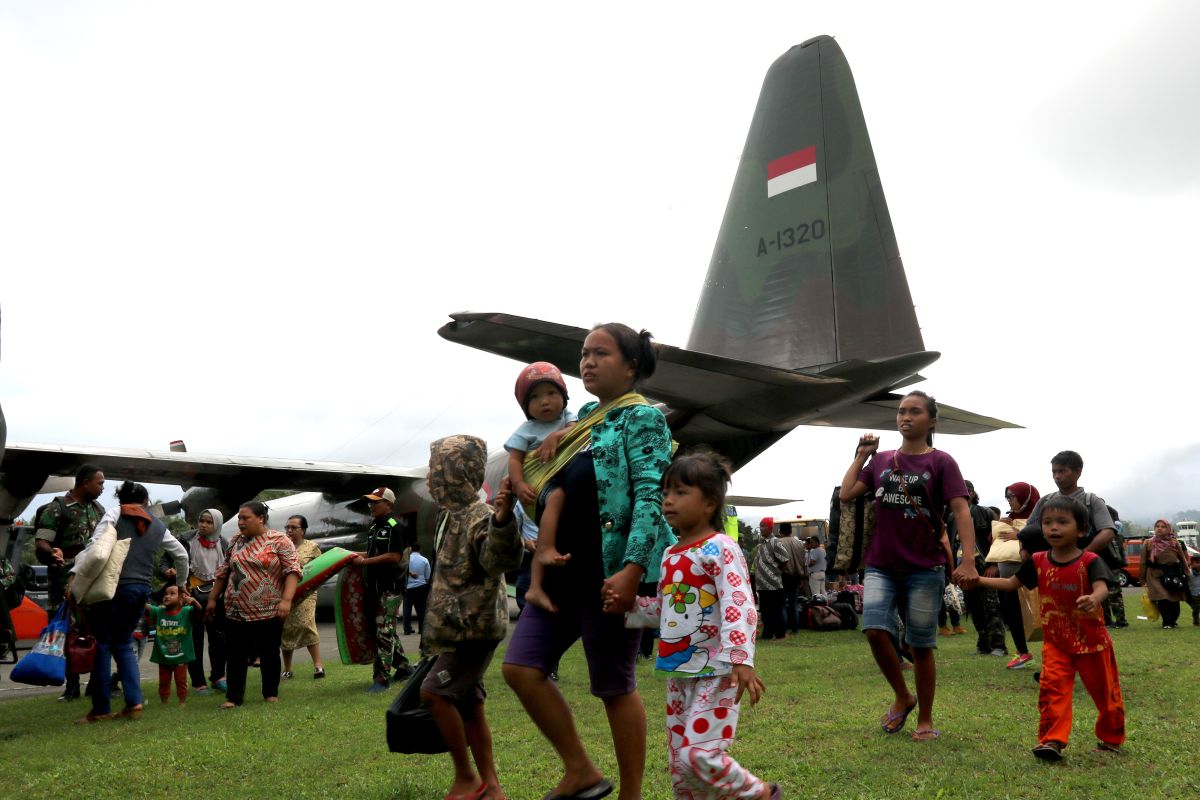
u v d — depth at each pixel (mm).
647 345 3068
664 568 2719
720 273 11172
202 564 7832
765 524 10352
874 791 3400
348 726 5254
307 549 8250
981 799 3238
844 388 9484
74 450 13953
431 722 3373
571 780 3053
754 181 11008
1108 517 5238
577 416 3135
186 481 16641
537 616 3035
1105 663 3824
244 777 4082
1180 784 3328
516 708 5645
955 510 4156
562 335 7125
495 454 14758
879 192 9922
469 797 3404
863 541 4480
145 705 6477
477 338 7270
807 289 10250
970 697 5441
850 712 5008
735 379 8984
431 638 3324
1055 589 3861
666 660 2641
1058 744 3732
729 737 2557
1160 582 10477
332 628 14344
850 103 10266
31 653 5488
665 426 2883
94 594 5645
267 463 15664
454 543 3359
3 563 7961
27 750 4836
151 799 3730
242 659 6273
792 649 8875
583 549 2961
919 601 4230
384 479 16719
